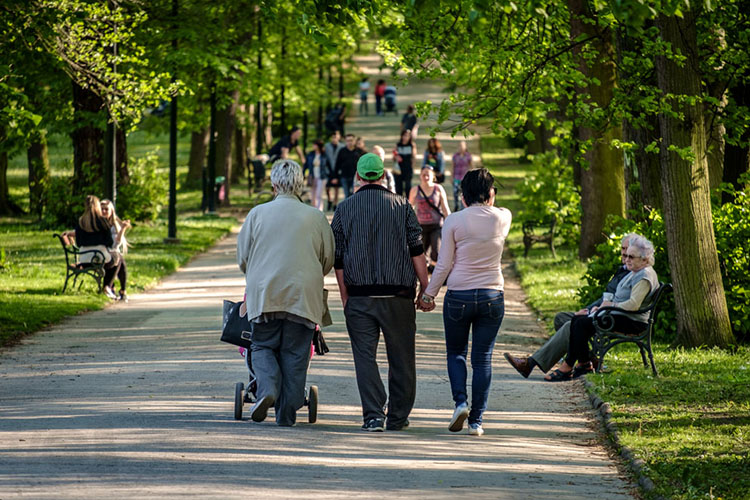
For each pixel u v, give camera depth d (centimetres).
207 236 4897
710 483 1188
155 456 1258
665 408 1627
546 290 3266
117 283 3400
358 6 1738
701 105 2194
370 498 1101
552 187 4531
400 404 1497
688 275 2241
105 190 3547
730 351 2209
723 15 2597
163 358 2127
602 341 1950
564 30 2802
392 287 1448
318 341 1537
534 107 2850
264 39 6278
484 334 1484
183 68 4625
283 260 1425
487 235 1457
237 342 1498
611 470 1308
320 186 5728
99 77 3077
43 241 4728
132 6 3628
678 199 2220
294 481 1159
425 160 4988
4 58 2744
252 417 1440
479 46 2725
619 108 2716
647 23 2642
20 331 2484
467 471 1256
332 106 10188
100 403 1647
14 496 1054
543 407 1727
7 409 1592
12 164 9362
